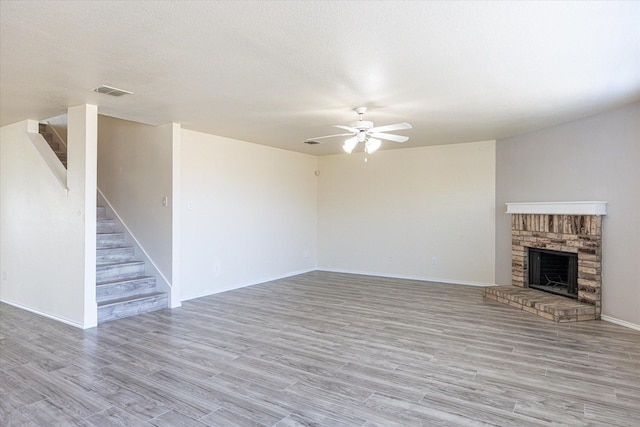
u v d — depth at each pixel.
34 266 4.91
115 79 3.39
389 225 7.43
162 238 5.26
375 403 2.64
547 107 4.35
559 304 4.76
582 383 2.94
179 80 3.42
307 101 4.09
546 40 2.63
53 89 3.67
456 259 6.79
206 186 5.89
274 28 2.45
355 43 2.67
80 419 2.45
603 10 2.23
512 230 5.98
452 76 3.33
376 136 4.45
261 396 2.74
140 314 4.84
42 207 4.78
